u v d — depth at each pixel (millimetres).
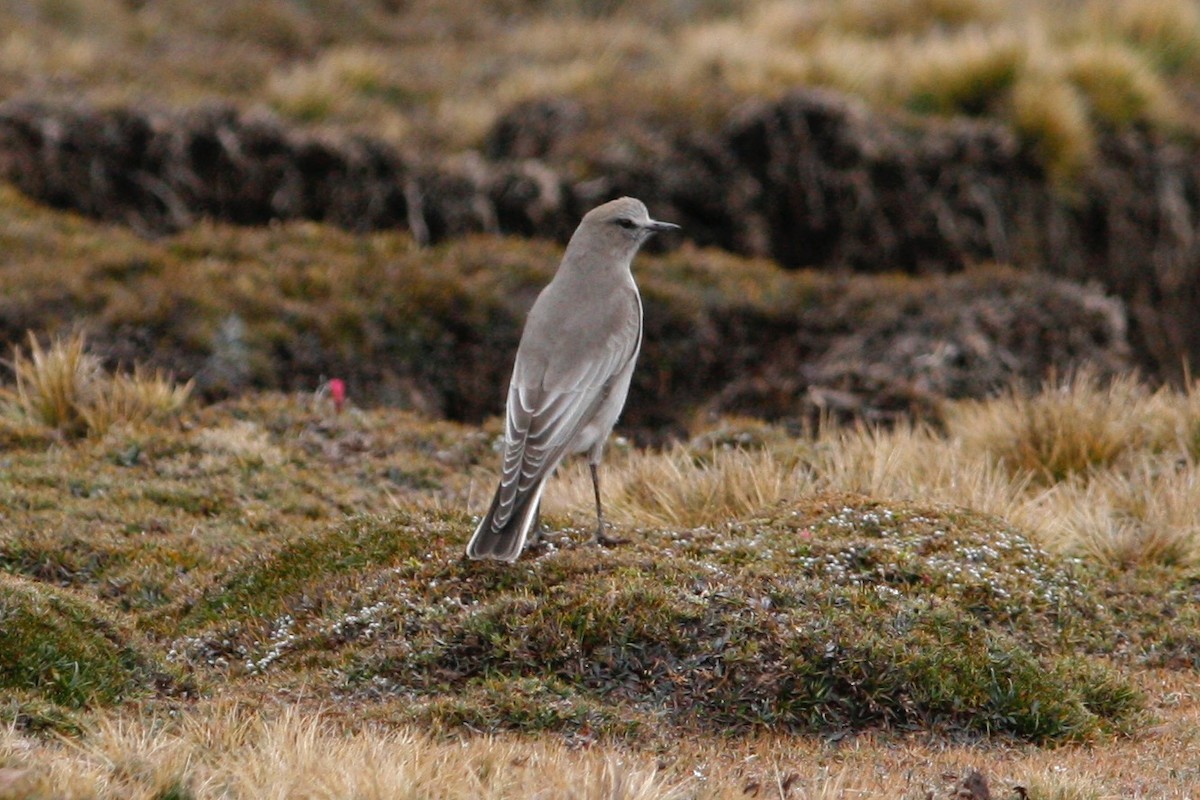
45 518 12547
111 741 7656
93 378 15625
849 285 21656
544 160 24000
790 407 18516
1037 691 9492
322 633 10031
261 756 7629
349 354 19047
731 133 24062
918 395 17781
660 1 32750
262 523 13016
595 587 9750
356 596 10289
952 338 19688
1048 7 29766
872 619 9734
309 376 18703
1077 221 24281
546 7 32875
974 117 25188
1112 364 20078
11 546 11844
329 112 25312
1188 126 25422
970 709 9367
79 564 11836
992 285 21016
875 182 23719
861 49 26438
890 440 14539
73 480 13406
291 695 9289
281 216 22547
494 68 28844
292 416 15703
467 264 21156
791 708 9242
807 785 8102
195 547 12250
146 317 18344
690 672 9305
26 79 24562
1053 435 14711
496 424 16406
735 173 23703
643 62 28844
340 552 11062
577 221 23109
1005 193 23984
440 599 10055
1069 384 19188
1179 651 10930
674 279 21625
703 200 23531
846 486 13047
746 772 8328
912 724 9273
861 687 9336
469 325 20109
